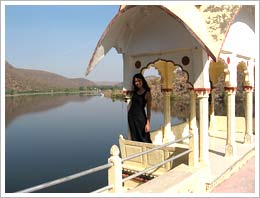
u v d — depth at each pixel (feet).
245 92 36.58
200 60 24.77
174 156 23.77
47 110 192.03
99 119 120.16
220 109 77.51
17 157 58.59
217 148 34.40
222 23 24.53
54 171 47.14
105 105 219.61
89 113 154.30
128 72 29.30
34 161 53.88
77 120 122.31
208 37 23.86
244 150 33.22
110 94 347.36
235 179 26.89
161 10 25.68
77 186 41.04
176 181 21.20
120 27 26.55
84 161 52.65
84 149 61.67
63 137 79.51
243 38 31.94
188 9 24.49
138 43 28.14
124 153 28.60
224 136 41.86
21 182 42.34
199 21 24.50
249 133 36.52
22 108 217.36
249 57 33.83
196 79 25.11
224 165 27.91
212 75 44.11
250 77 35.86
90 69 26.18
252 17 33.14
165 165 26.07
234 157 30.27
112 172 17.65
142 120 28.58
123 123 101.96
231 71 29.53
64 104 271.28
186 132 41.24
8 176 45.32
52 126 106.63
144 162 27.32
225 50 27.89
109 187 17.38
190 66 25.53
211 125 45.27
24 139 81.00
